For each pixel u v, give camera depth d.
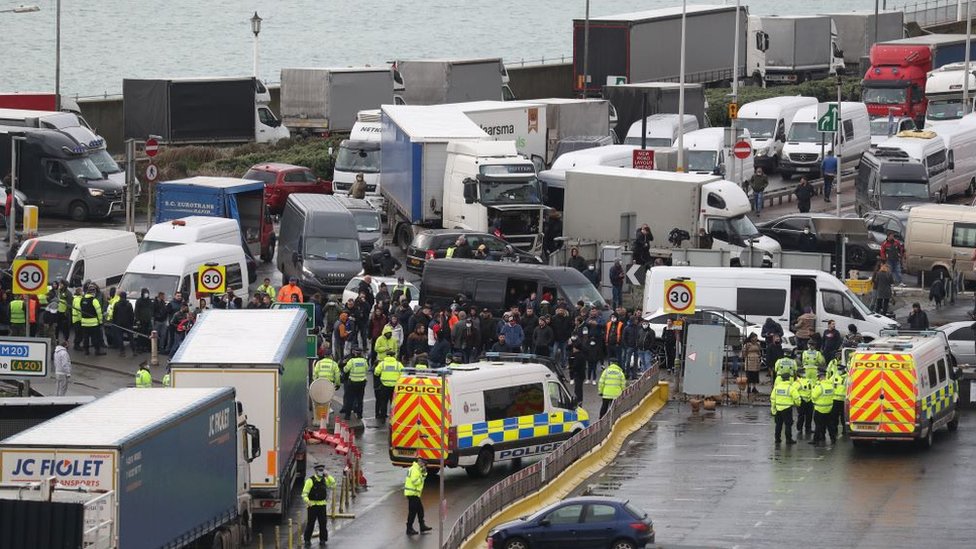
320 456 172.12
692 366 188.88
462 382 160.50
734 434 179.12
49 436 113.88
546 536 133.25
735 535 139.75
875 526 142.38
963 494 152.88
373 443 177.50
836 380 173.75
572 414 170.88
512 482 145.25
